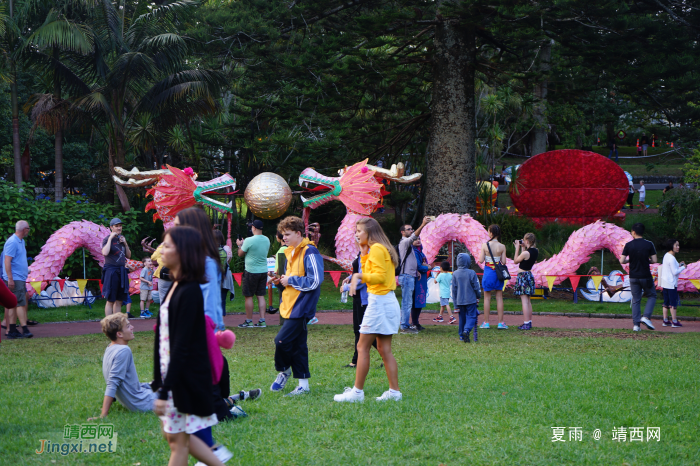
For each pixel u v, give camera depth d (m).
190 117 19.08
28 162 20.77
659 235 20.16
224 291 10.52
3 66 16.91
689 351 8.38
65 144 24.66
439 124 16.80
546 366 7.26
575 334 10.03
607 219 20.47
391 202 21.27
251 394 5.80
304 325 6.03
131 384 5.46
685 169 20.47
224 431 4.76
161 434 4.71
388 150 20.78
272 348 8.66
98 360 7.76
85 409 5.51
